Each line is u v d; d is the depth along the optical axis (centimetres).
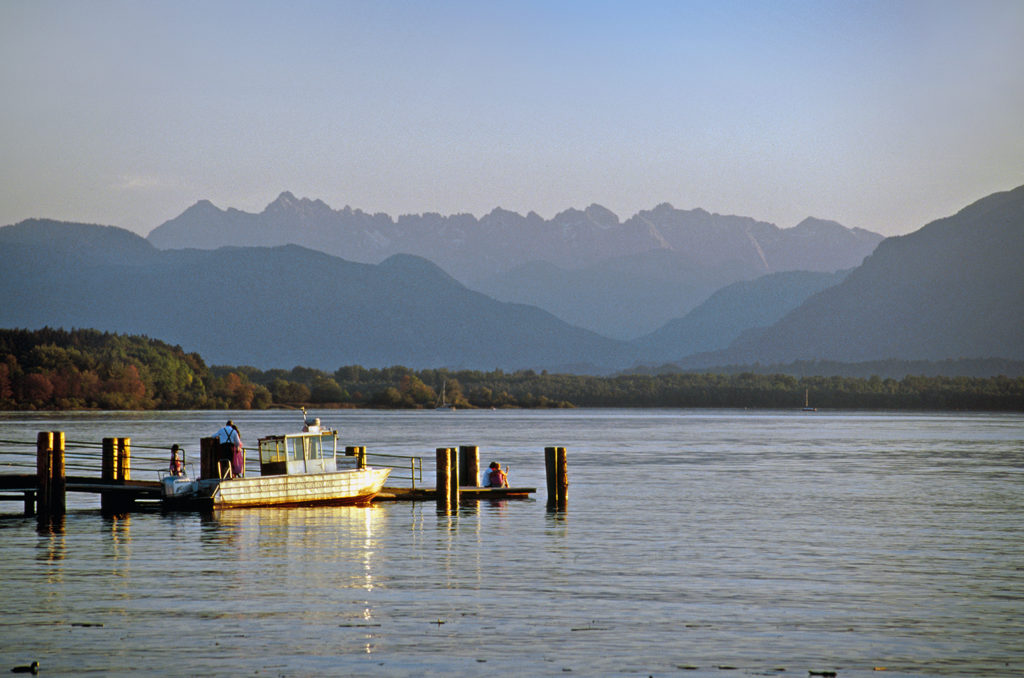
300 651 4162
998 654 4178
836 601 5094
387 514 8444
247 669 3931
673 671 3934
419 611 4834
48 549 6562
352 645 4253
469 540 7006
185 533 7294
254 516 8231
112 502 8706
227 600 5044
